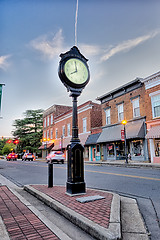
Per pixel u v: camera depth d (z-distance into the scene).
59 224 3.26
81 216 3.26
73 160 4.90
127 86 19.48
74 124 5.25
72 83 5.32
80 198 4.35
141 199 4.88
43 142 40.28
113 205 3.84
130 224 3.32
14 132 49.56
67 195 4.77
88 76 5.74
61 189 5.64
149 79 17.05
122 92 20.27
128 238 2.81
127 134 17.78
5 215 3.52
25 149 46.94
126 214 3.80
